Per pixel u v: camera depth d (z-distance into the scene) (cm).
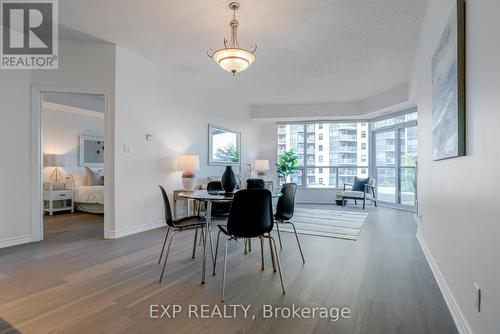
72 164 620
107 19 303
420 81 332
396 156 636
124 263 268
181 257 288
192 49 379
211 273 246
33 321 169
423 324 168
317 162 769
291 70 465
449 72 176
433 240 254
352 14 293
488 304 126
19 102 333
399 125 626
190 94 498
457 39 156
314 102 684
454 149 165
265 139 773
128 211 381
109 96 361
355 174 738
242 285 222
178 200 461
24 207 338
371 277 238
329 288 217
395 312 181
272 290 213
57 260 276
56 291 209
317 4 274
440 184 224
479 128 137
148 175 412
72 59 352
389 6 279
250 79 513
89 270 250
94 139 660
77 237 366
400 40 353
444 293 201
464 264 160
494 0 119
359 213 565
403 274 244
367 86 554
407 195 608
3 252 301
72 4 275
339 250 316
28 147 340
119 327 163
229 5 275
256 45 346
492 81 121
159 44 363
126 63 379
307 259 285
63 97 548
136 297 201
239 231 212
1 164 319
